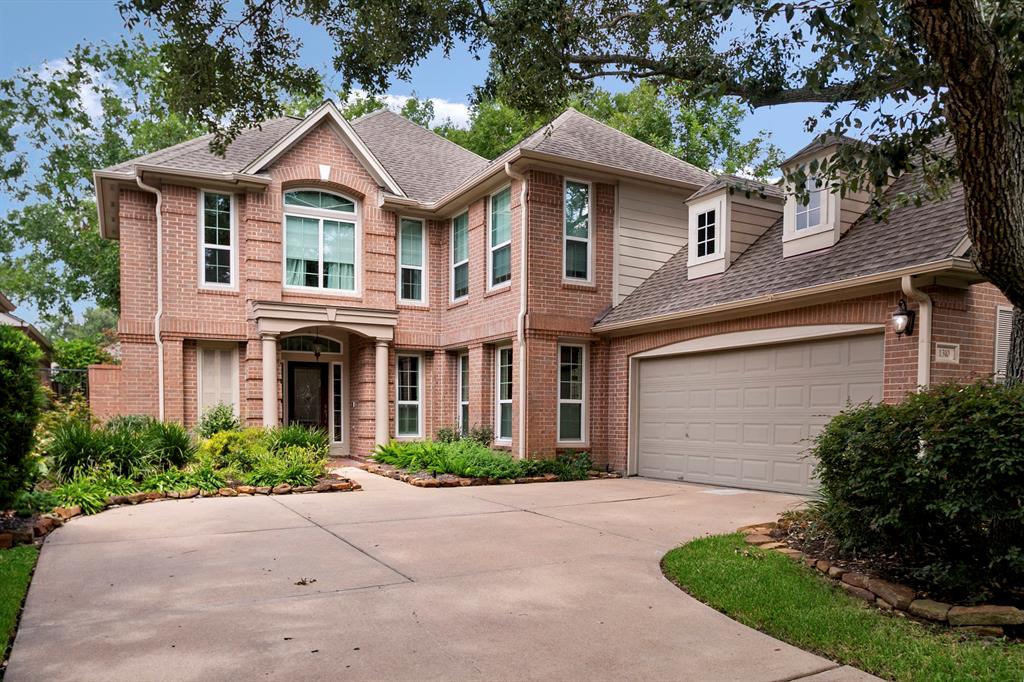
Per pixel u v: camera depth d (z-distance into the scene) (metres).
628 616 4.57
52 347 24.20
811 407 9.97
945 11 4.31
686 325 12.00
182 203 13.91
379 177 15.56
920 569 4.91
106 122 26.03
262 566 5.76
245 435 11.70
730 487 11.31
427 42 8.29
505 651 3.93
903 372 8.45
